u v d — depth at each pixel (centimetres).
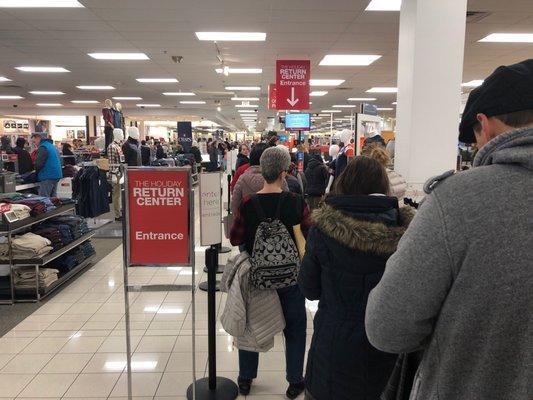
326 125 3356
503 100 80
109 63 957
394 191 346
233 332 227
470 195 75
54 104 1872
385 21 618
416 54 398
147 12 588
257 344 228
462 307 75
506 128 81
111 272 490
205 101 1764
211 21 629
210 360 253
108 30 680
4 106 1939
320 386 152
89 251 514
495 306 72
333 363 148
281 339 327
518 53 836
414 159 406
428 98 402
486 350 73
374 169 164
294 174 608
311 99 1675
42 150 671
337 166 587
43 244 399
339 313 149
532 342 70
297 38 727
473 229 73
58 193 698
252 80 1193
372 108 612
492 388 73
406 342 85
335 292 150
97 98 1652
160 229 221
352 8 562
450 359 77
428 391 82
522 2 536
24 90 1426
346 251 146
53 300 403
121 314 372
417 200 404
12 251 387
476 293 73
